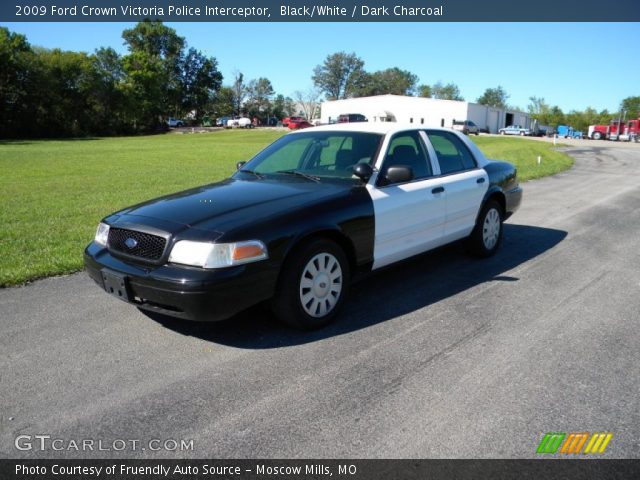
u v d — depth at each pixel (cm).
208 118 10850
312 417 284
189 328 406
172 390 314
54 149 3450
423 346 372
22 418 285
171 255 352
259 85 11788
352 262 429
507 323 414
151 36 9456
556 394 307
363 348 370
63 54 7031
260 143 4172
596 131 6394
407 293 486
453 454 253
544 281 520
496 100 13950
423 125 536
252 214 374
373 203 434
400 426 276
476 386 316
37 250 635
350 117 5356
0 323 415
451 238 539
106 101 7400
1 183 1368
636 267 568
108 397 306
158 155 2636
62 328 406
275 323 416
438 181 512
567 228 777
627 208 955
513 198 630
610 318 424
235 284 345
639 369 338
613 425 276
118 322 418
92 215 890
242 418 284
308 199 404
